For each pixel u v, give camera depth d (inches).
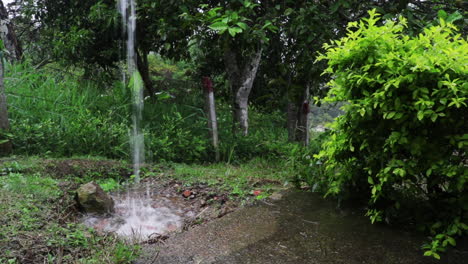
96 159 206.5
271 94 327.6
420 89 102.3
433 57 101.0
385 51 113.1
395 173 106.2
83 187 138.7
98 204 136.5
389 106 108.0
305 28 203.9
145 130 250.4
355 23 122.2
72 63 366.6
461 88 98.7
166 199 158.6
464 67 101.3
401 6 193.3
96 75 386.0
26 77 273.0
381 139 115.4
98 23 319.9
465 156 102.8
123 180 186.1
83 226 117.6
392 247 105.7
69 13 362.3
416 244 107.4
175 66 582.9
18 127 220.7
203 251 104.3
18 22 439.8
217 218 133.7
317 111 475.8
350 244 108.0
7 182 141.0
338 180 135.9
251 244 108.3
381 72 111.3
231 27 190.2
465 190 106.0
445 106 98.8
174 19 251.4
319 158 152.3
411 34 169.6
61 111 255.3
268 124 386.9
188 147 233.6
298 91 267.4
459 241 108.6
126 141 235.8
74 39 322.7
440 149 105.0
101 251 98.5
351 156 130.6
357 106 114.7
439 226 106.9
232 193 158.6
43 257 94.0
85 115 245.4
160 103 317.7
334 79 130.2
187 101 389.4
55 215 120.5
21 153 207.8
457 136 100.9
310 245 107.6
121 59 331.9
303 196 152.3
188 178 183.3
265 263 97.5
